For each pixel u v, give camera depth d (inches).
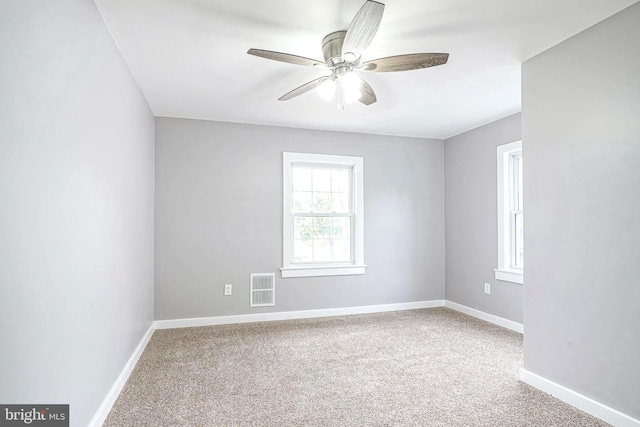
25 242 46.9
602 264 80.1
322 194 176.2
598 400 80.8
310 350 125.0
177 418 81.4
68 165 59.9
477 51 94.8
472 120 158.6
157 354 120.5
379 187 182.4
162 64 100.8
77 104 63.5
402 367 110.6
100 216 76.2
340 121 159.9
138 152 116.0
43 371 51.9
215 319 156.5
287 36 86.9
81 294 65.7
